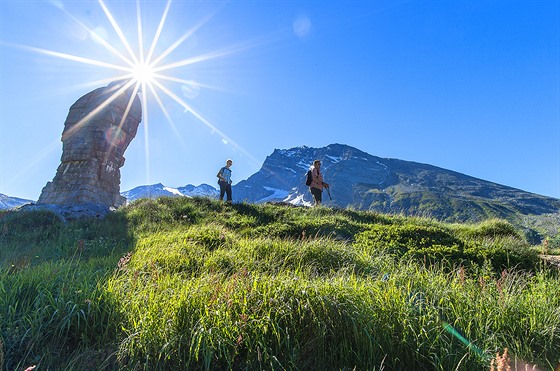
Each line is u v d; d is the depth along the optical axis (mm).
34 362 4035
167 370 4145
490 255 9484
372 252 9242
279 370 4129
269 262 7754
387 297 5008
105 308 4871
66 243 11438
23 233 13281
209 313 4551
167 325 4457
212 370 4156
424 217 18141
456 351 4414
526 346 4660
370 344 4336
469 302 5340
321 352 4445
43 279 5586
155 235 11945
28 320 4434
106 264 8016
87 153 26297
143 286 5734
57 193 26000
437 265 8820
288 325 4621
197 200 17625
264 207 17016
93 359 4250
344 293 5020
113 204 27359
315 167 18031
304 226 12938
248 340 4258
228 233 11273
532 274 8586
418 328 4621
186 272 7227
